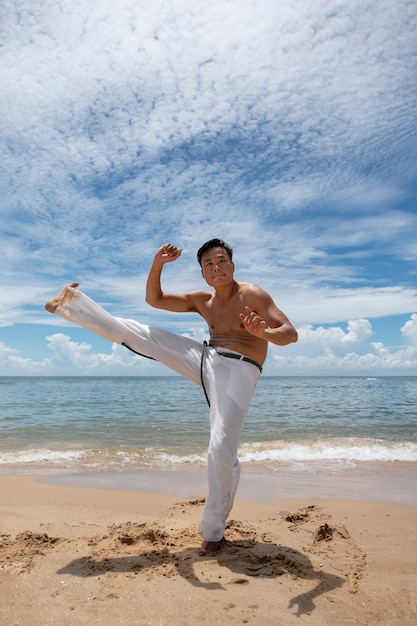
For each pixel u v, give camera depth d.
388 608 2.54
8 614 2.41
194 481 6.53
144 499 5.38
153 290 3.85
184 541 3.60
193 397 31.03
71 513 4.66
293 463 8.19
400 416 18.28
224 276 3.52
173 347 3.69
